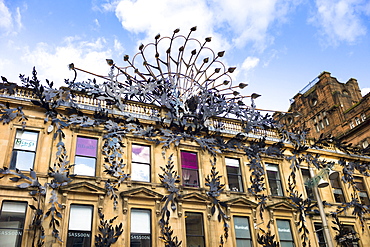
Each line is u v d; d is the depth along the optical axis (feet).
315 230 97.35
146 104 95.45
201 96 102.53
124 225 76.79
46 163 77.25
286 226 94.73
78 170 79.66
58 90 84.79
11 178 71.72
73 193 75.51
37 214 69.72
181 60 109.19
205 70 110.52
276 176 102.78
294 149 108.47
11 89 81.51
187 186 88.89
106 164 82.07
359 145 154.20
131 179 83.82
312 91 198.49
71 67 90.17
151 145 89.97
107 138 84.69
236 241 86.48
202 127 97.96
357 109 168.86
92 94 88.99
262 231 89.30
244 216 90.27
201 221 85.15
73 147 81.30
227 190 91.97
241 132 103.91
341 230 98.32
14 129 78.54
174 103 98.43
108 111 88.99
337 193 110.11
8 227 68.69
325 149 115.03
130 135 88.33
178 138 93.20
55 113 82.99
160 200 82.33
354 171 116.06
